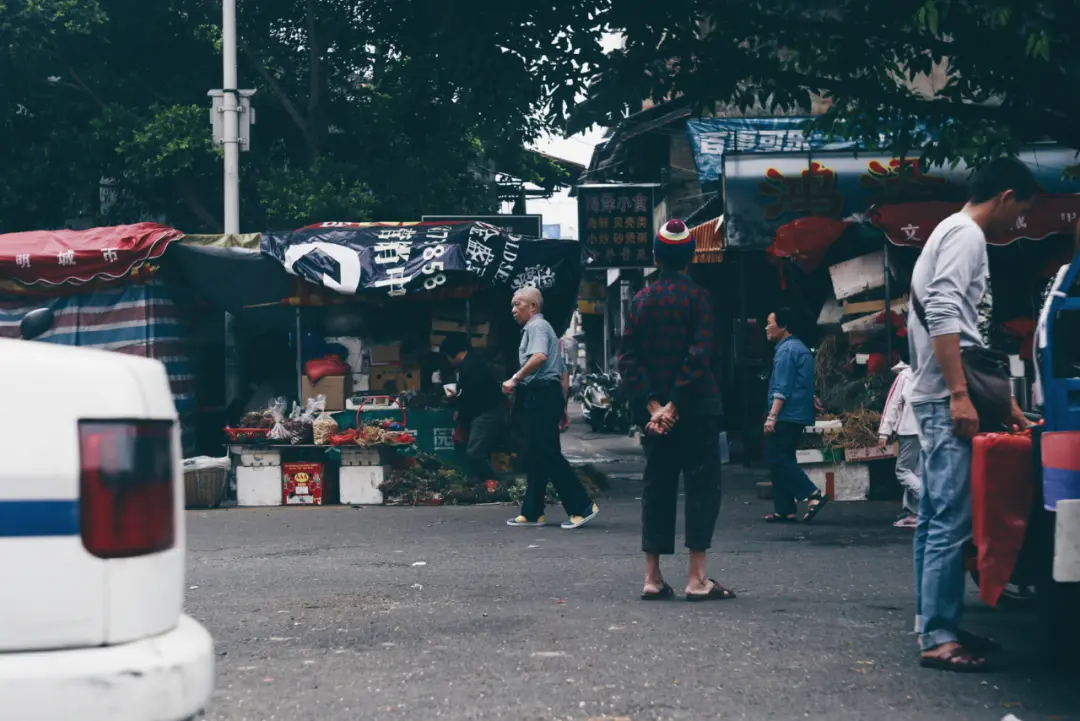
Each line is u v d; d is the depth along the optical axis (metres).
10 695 2.09
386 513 10.77
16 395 2.20
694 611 5.59
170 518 2.37
